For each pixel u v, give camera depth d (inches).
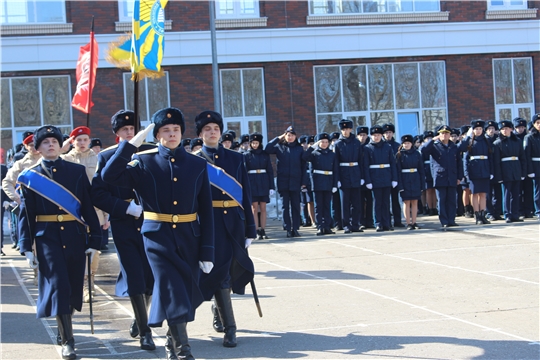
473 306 279.7
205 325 270.7
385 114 820.0
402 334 239.3
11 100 745.0
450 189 552.4
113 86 756.6
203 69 775.1
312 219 623.8
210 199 221.8
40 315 227.3
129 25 754.8
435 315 266.1
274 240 529.7
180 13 765.3
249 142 570.9
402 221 644.1
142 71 267.1
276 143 541.6
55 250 232.4
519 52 846.5
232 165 255.6
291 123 795.4
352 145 553.3
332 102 807.7
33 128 749.9
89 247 238.8
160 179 213.5
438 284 326.3
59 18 747.4
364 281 341.4
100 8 751.1
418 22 819.4
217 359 218.5
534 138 572.7
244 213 253.8
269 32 784.9
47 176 237.3
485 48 835.4
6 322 285.7
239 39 778.8
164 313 204.4
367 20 807.7
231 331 233.9
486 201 597.9
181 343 204.4
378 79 818.2
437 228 553.6
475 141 561.9
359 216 563.8
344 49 802.2
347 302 294.8
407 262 391.5
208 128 256.4
